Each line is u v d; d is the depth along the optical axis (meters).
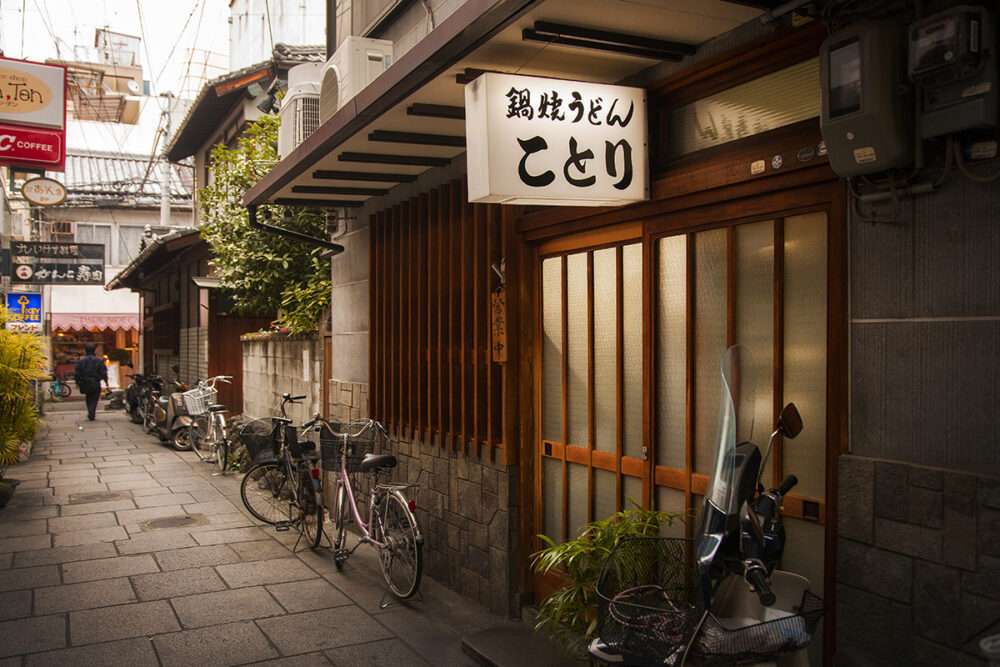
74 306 31.97
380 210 7.27
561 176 3.64
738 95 3.69
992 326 2.54
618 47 3.71
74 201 29.69
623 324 4.49
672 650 2.52
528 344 5.28
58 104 11.32
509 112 3.51
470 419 5.81
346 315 8.30
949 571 2.62
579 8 3.31
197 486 10.33
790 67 3.41
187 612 5.39
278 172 6.37
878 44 2.61
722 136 3.77
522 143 3.53
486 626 5.17
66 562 6.60
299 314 9.84
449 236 5.96
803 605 2.73
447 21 3.49
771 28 3.19
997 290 2.53
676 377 4.07
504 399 5.28
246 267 11.07
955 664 2.59
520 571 5.27
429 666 4.55
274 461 7.87
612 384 4.60
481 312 5.59
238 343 15.95
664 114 4.07
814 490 3.29
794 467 3.39
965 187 2.61
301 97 8.30
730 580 2.83
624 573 3.29
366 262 7.71
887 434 2.87
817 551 3.28
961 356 2.63
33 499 9.38
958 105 2.49
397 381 6.99
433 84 4.29
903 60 2.64
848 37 2.68
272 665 4.52
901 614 2.76
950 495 2.62
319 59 14.87
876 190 2.89
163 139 22.27
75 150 32.09
